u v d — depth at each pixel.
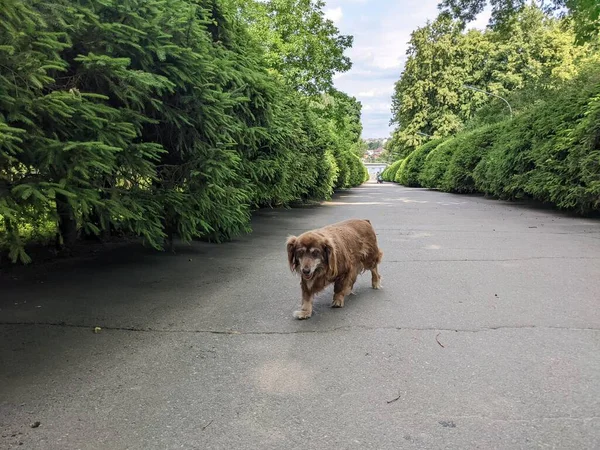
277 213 15.03
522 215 13.51
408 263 6.64
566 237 8.83
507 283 5.37
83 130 4.02
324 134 21.64
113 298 4.82
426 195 26.64
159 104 5.17
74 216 4.38
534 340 3.58
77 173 4.00
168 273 6.00
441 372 3.05
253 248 7.99
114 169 4.55
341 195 28.53
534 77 43.44
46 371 3.12
